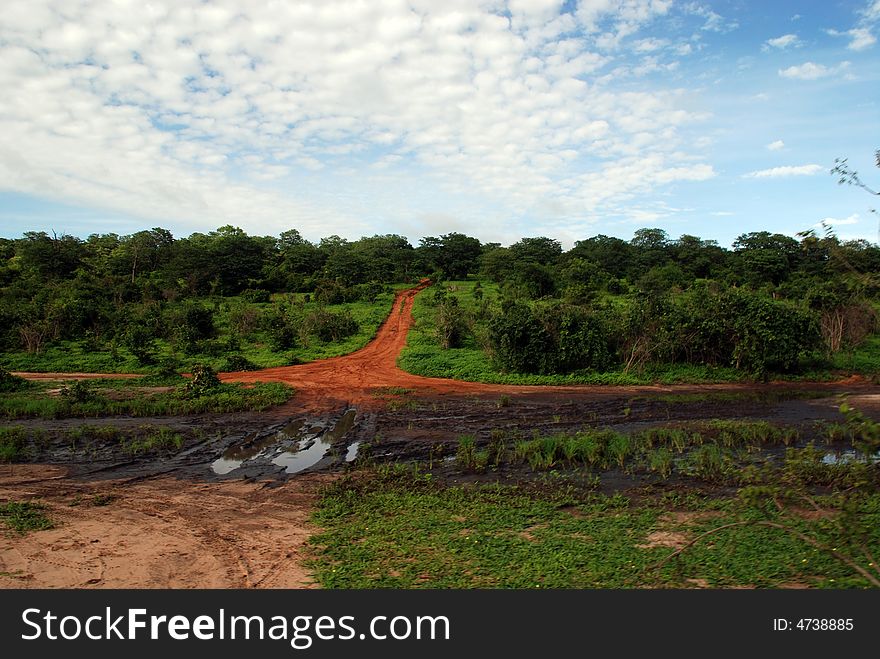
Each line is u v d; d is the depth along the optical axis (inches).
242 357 1254.3
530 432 697.0
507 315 1179.3
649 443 605.9
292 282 2534.5
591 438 581.0
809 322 1066.1
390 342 1563.7
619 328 1150.3
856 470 242.1
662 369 1112.2
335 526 402.0
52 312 1478.8
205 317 1584.6
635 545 354.6
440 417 794.8
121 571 332.2
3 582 319.0
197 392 919.7
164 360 1286.9
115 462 583.5
